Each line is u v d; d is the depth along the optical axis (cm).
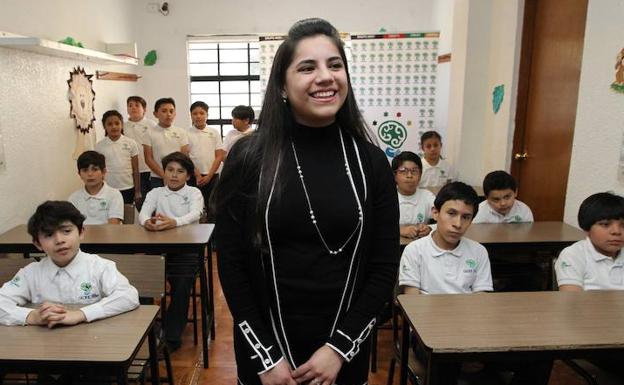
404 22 508
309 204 90
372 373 215
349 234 92
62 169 325
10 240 230
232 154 97
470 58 370
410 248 187
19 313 136
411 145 471
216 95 544
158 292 184
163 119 411
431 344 116
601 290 153
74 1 354
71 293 159
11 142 263
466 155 384
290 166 92
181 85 520
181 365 223
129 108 419
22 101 274
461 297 146
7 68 258
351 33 479
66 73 332
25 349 121
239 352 99
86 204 275
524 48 321
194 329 241
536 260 248
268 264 93
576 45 267
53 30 320
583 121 240
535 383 143
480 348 115
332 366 91
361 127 99
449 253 180
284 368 93
